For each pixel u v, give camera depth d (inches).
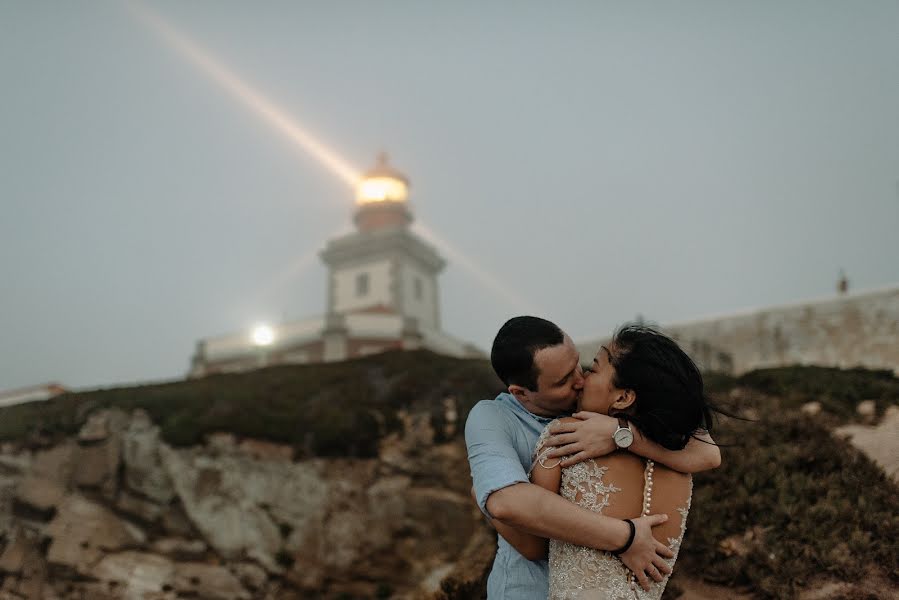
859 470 250.1
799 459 265.1
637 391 92.3
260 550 545.3
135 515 574.2
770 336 767.1
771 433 297.1
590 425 92.0
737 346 786.8
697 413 92.4
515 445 100.6
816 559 208.2
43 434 629.9
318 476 577.0
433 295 2092.8
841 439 281.3
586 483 90.9
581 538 85.7
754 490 251.9
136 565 535.5
